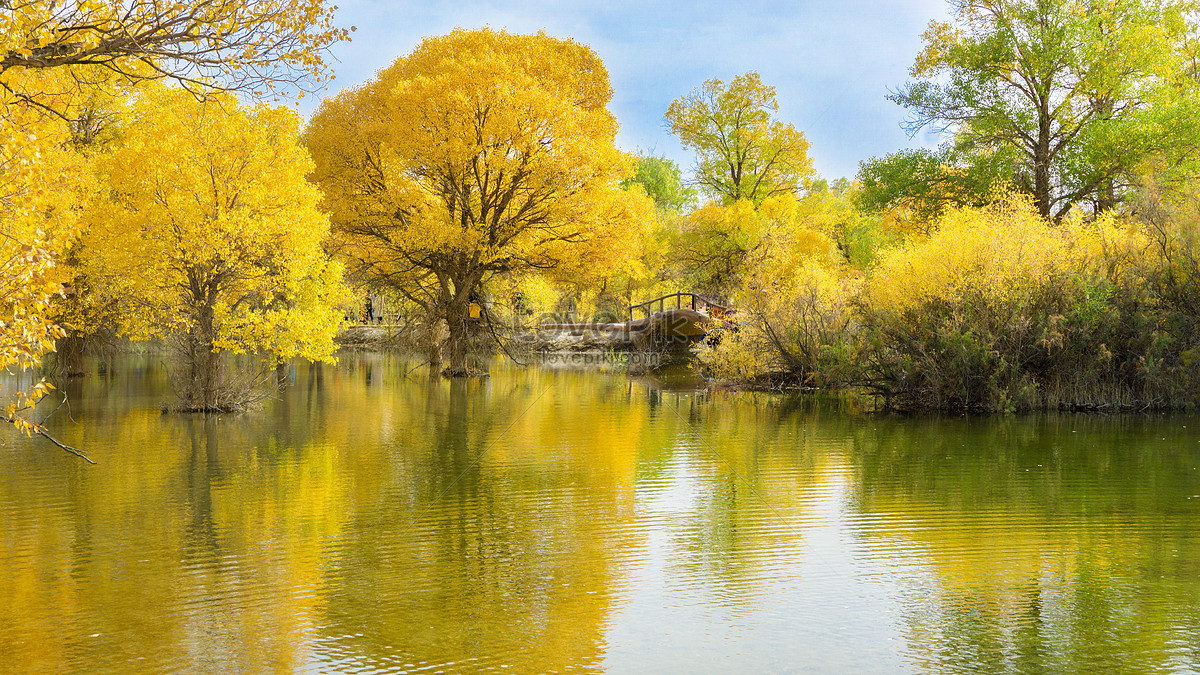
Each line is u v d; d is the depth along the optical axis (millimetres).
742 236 44031
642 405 20625
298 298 19016
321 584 7094
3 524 9039
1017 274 18812
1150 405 18391
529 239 28234
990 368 18719
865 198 33344
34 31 7500
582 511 9648
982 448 13789
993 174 28484
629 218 28734
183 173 16688
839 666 5457
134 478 11438
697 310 36531
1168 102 26859
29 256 6398
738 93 48906
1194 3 30234
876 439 14867
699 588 6984
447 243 27000
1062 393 18641
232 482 11195
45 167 7289
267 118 17484
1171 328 18750
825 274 25766
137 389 23062
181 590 6934
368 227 28875
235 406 18641
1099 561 7676
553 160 26734
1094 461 12555
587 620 6266
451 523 9109
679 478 11508
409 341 33062
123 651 5676
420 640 5887
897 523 9055
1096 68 28188
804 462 12680
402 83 26844
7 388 23000
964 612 6414
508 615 6367
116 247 16516
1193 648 5723
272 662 5504
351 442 14586
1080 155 28047
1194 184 19953
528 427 16531
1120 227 20969
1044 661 5535
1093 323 18312
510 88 26297
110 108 24969
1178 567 7480
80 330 24844
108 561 7719
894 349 19766
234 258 16984
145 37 8055
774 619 6293
